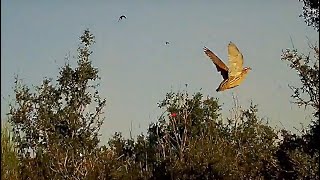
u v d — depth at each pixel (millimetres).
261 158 30312
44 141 43750
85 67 46562
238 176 30906
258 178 30188
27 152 41719
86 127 45188
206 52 12312
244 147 32719
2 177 32094
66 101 46375
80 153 38531
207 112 44938
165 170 35156
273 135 30109
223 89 11828
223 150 32562
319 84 19141
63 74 46688
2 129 32562
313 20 18656
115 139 44344
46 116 44625
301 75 19656
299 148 21625
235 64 11898
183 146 34812
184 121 41469
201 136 37219
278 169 25188
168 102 44062
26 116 44219
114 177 36031
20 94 44375
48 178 36781
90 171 35312
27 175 37312
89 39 47250
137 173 37438
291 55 19766
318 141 20312
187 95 44312
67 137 44500
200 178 31438
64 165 34969
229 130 36000
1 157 32344
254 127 32938
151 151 43188
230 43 12047
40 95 45375
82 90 46406
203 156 31766
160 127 44344
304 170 21016
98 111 46062
